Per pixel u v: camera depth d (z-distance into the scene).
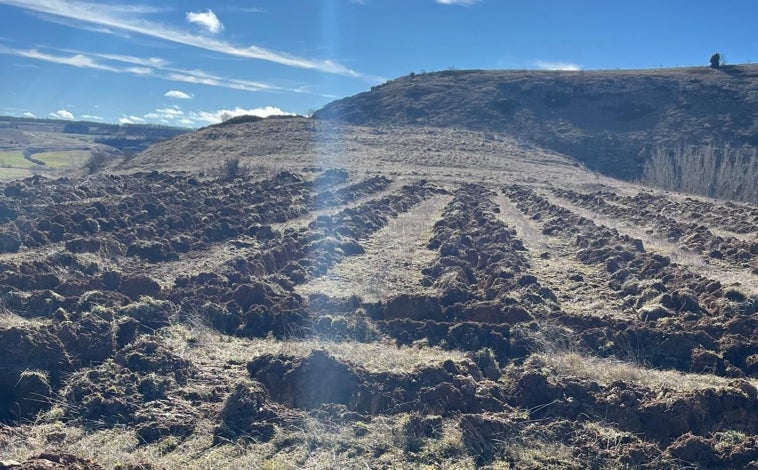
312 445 7.52
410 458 7.32
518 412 8.45
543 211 25.83
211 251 16.61
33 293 11.21
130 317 10.36
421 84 79.44
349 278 14.70
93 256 14.69
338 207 25.20
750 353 10.24
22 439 7.25
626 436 7.84
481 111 68.62
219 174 32.47
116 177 28.36
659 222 23.16
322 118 72.31
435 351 10.44
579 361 9.83
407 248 18.50
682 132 60.34
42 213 18.14
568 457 7.48
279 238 18.25
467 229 21.38
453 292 12.88
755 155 53.44
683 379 9.47
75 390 8.31
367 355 9.80
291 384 8.76
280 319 11.20
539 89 73.00
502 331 10.88
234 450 7.36
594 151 58.62
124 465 6.64
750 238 20.67
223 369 9.38
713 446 7.55
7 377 8.27
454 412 8.29
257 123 59.81
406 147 51.94
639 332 10.85
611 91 71.12
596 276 15.48
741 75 72.81
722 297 12.59
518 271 15.19
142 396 8.34
